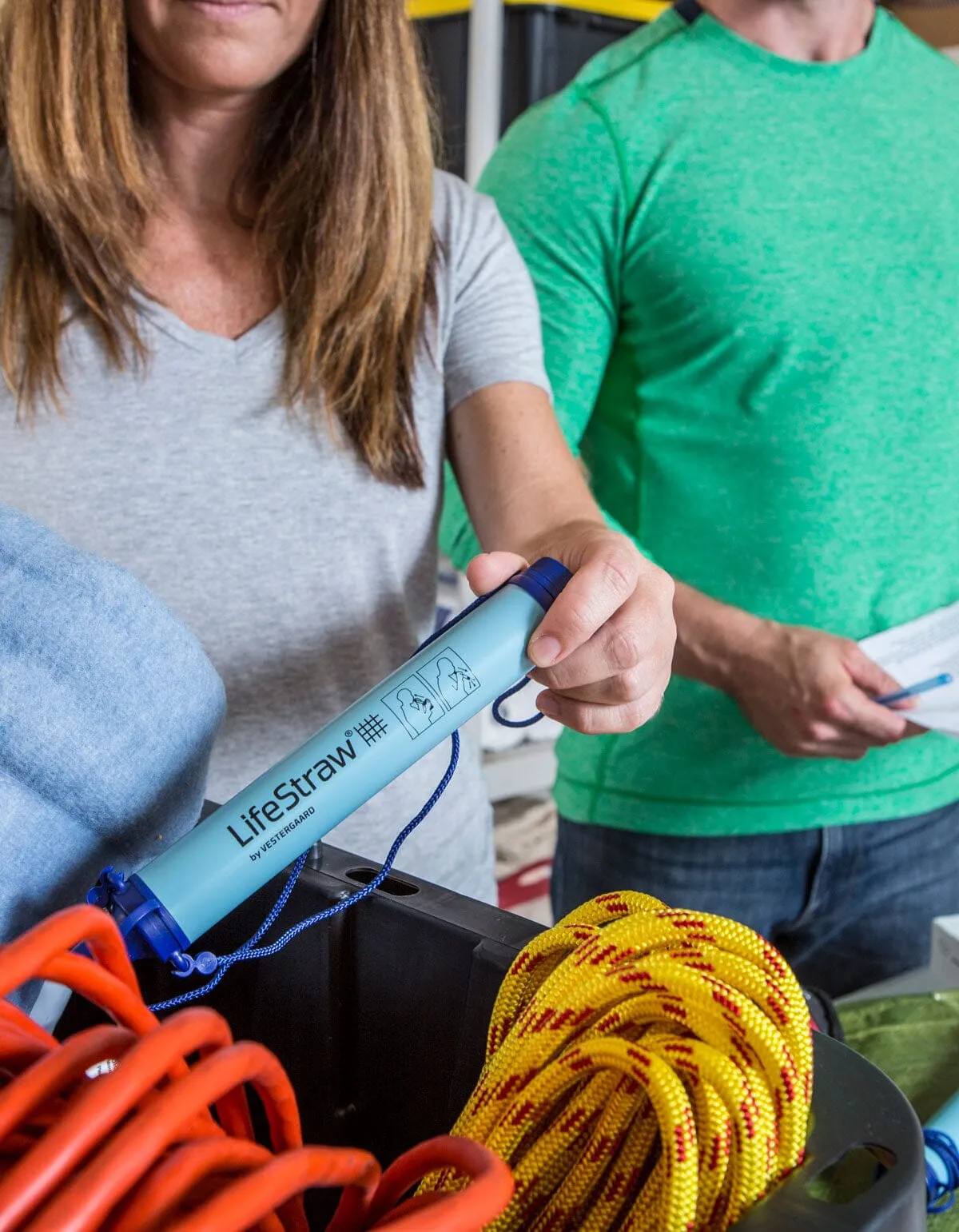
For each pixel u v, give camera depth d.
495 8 1.47
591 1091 0.35
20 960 0.28
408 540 0.89
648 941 0.36
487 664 0.49
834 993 1.22
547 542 0.69
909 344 1.09
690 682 1.13
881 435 1.09
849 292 1.07
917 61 1.17
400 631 0.89
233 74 0.74
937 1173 0.52
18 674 0.39
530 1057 0.36
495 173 1.16
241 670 0.83
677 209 1.06
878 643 1.10
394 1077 0.47
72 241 0.77
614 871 1.19
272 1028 0.49
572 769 1.23
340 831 0.84
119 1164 0.23
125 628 0.40
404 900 0.46
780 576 1.11
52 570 0.39
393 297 0.82
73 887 0.42
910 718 0.98
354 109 0.79
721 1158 0.31
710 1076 0.32
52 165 0.75
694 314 1.08
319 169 0.80
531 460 0.82
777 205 1.06
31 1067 0.26
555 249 1.09
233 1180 0.26
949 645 1.08
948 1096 0.64
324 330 0.82
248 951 0.43
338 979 0.47
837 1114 0.33
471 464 0.87
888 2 1.40
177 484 0.81
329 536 0.85
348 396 0.83
